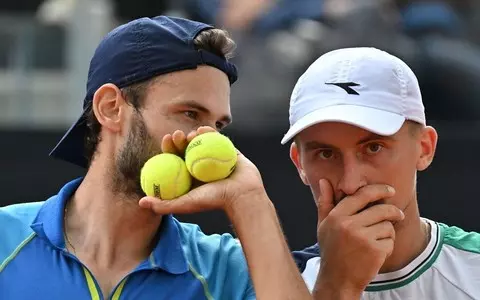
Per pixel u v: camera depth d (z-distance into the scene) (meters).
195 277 12.09
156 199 11.30
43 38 26.30
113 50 12.27
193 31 12.10
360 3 26.86
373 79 11.84
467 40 28.62
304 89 12.11
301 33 26.75
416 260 12.12
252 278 11.35
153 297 11.78
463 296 11.96
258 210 11.44
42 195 22.30
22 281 11.67
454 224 21.62
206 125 12.00
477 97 25.66
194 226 13.06
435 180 21.72
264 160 21.92
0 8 28.81
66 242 12.14
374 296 12.10
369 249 11.42
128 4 28.41
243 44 26.61
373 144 11.53
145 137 11.90
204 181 11.44
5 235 12.10
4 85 26.16
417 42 26.77
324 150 11.67
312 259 12.82
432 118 25.77
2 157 22.36
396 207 11.60
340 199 11.72
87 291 11.66
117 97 12.14
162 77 11.92
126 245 12.17
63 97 26.20
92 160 12.45
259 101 25.86
